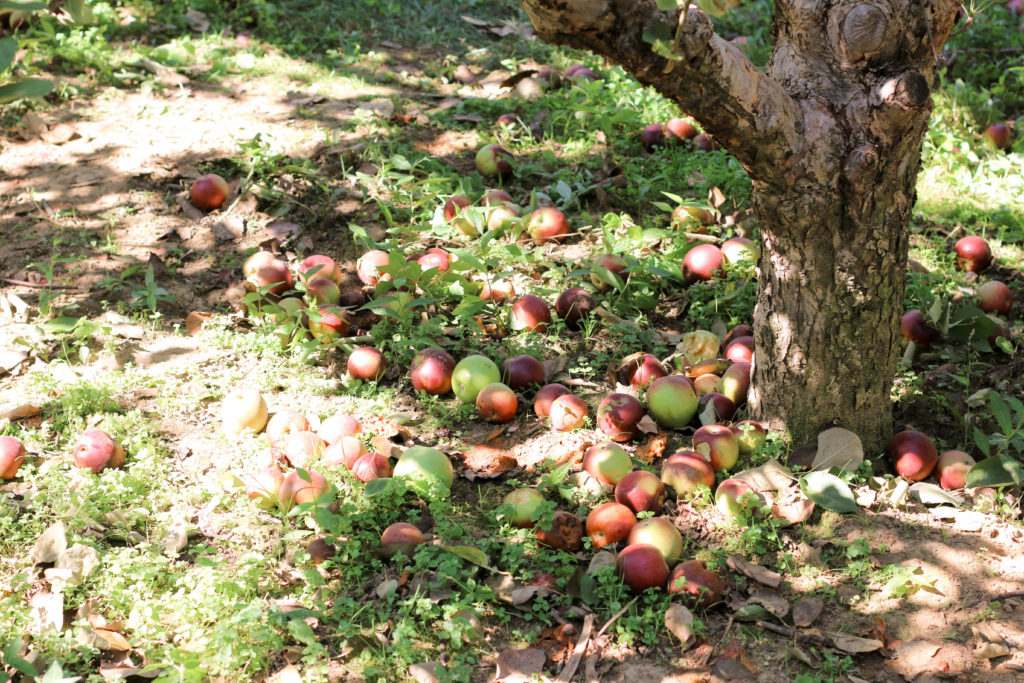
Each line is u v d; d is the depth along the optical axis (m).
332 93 6.83
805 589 3.12
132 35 7.37
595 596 3.05
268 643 2.83
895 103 3.17
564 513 3.23
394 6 8.08
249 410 3.82
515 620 3.03
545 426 3.93
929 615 3.04
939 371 4.36
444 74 7.25
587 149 6.25
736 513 3.33
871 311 3.49
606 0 2.77
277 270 4.64
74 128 6.04
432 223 5.18
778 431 3.71
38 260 4.94
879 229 3.40
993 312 4.77
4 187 5.54
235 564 3.15
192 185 5.45
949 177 6.12
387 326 4.47
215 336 4.46
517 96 6.92
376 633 2.89
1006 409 3.52
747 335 4.41
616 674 2.82
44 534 3.13
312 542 3.19
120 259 4.96
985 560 3.24
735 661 2.86
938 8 3.23
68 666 2.76
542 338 4.48
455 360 4.39
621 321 4.59
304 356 4.27
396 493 3.38
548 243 5.25
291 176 5.70
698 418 3.92
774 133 3.17
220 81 6.87
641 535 3.13
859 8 3.19
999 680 2.80
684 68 2.92
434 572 3.10
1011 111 7.22
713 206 5.57
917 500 3.50
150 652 2.73
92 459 3.51
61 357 4.28
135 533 3.24
